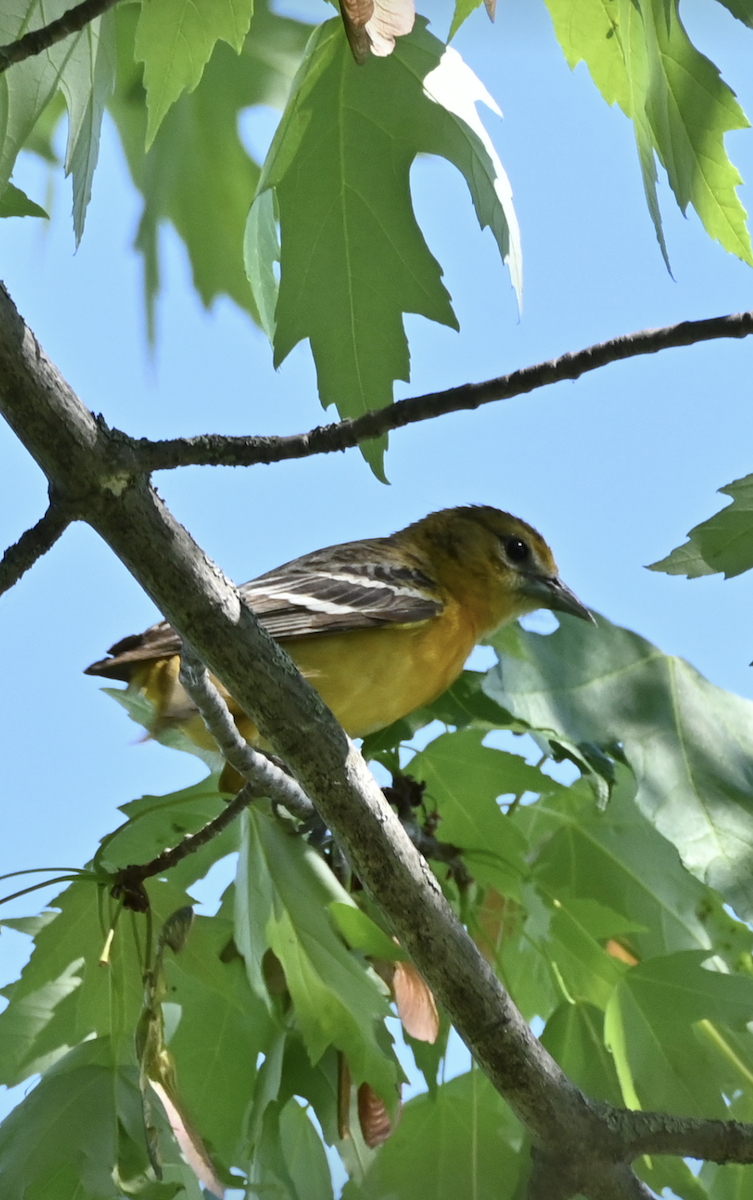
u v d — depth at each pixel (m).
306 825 9.30
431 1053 9.46
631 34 7.65
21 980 8.97
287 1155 9.73
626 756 10.07
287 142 8.12
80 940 9.02
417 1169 9.32
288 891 9.00
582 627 10.60
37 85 7.52
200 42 7.08
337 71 8.02
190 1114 8.20
